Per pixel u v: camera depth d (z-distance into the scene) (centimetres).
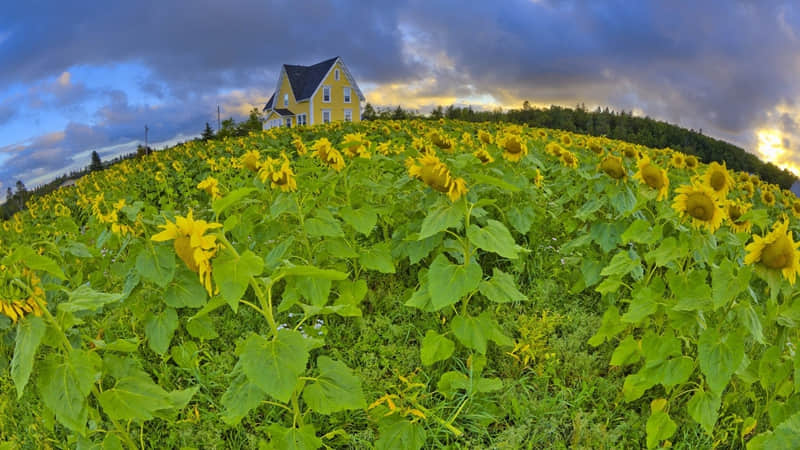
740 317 226
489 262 450
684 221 292
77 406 182
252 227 399
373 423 271
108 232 341
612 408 295
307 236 366
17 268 181
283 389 185
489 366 323
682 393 273
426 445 254
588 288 423
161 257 288
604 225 384
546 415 277
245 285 185
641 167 347
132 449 225
